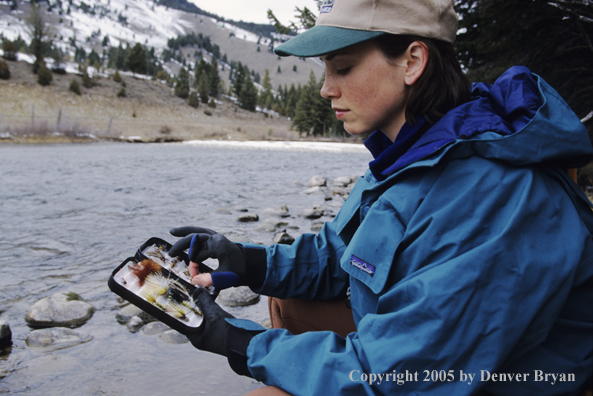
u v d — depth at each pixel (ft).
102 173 28.63
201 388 4.38
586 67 18.13
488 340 2.14
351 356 2.37
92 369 4.75
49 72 181.37
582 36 16.26
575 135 2.40
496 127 2.41
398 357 2.22
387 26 2.56
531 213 2.26
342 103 2.87
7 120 130.41
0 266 8.77
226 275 3.07
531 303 2.17
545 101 2.45
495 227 2.27
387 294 2.43
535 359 2.37
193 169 32.83
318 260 3.75
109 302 6.91
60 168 31.81
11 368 4.76
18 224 12.98
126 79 231.30
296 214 14.98
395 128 2.92
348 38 2.57
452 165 2.43
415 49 2.64
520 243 2.22
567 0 14.53
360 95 2.77
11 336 5.54
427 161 2.44
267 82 408.46
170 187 22.00
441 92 2.71
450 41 2.73
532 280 2.18
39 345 5.34
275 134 177.27
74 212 15.02
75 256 9.62
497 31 16.76
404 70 2.68
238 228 12.48
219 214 14.85
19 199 17.60
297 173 31.42
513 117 2.52
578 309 2.49
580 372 2.43
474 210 2.30
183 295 3.10
